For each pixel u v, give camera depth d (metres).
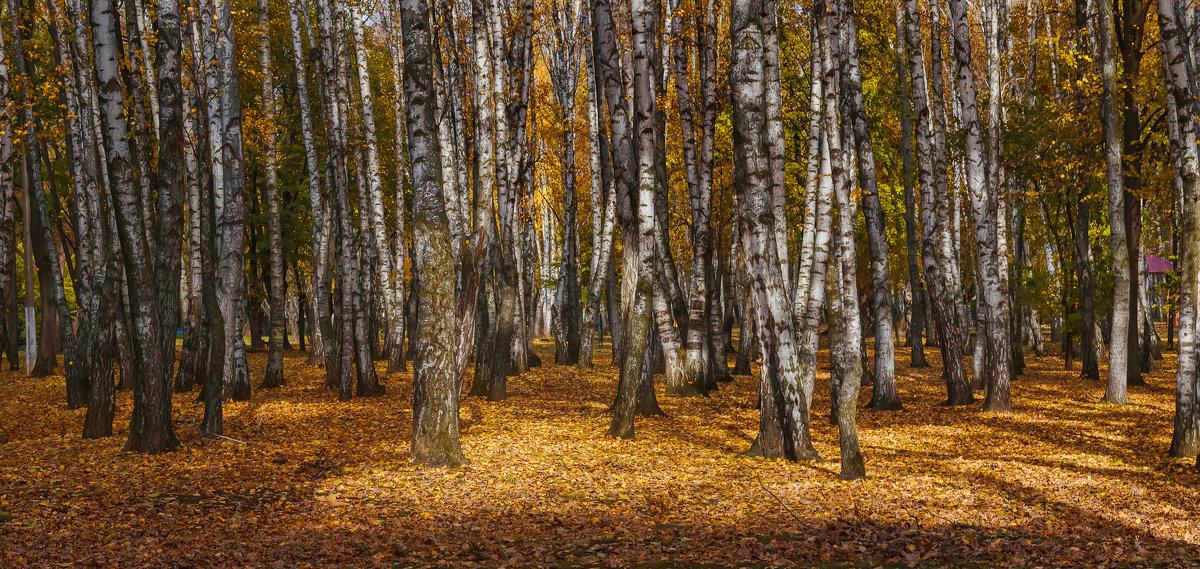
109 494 9.71
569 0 31.86
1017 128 25.64
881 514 9.01
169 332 14.07
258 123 23.44
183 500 9.55
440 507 9.38
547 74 34.78
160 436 12.52
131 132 19.45
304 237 34.94
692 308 20.48
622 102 15.10
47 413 17.30
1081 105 21.23
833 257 14.56
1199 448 11.83
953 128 28.55
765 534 8.38
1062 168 24.41
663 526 8.66
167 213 14.01
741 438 14.08
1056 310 27.58
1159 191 20.48
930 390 21.56
